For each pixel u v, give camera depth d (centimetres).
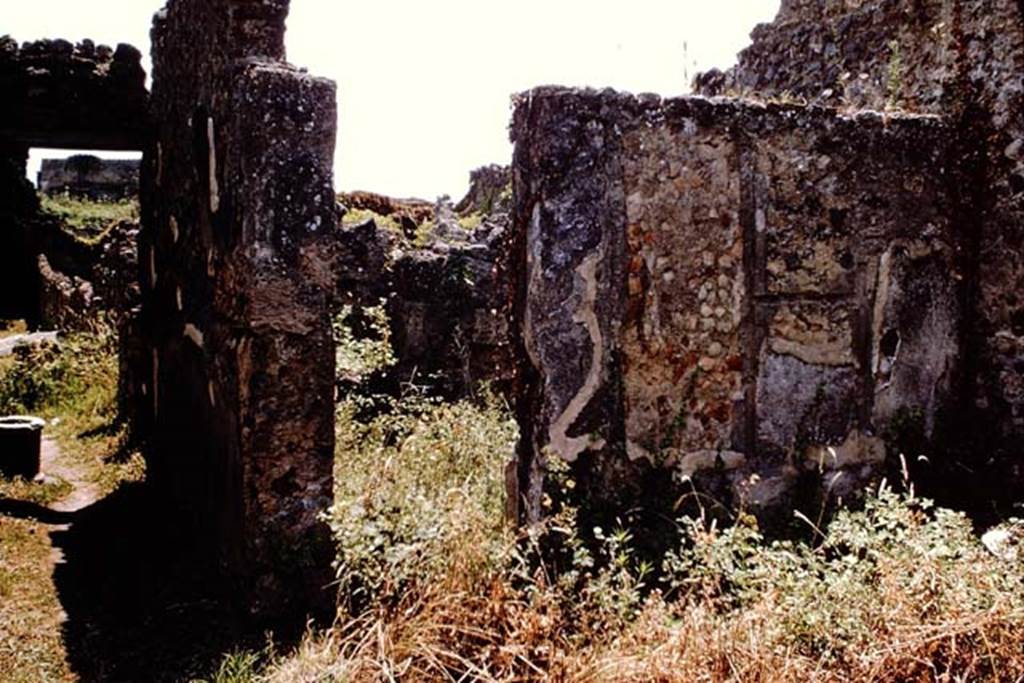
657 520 470
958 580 344
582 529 453
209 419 536
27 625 438
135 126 817
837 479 514
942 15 571
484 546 399
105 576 509
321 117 452
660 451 477
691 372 484
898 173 531
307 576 446
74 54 816
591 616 376
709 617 350
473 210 1409
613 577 400
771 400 502
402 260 914
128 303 895
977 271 554
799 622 342
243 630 436
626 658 337
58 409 975
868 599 347
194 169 580
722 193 487
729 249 490
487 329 902
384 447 702
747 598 372
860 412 524
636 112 468
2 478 675
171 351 652
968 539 397
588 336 463
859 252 521
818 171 509
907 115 538
